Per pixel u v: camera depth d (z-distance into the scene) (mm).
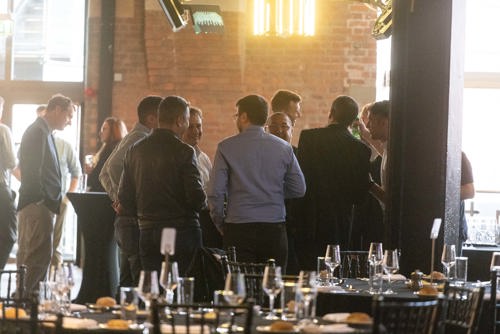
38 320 5203
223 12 17062
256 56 17328
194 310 6297
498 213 13344
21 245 12016
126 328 5441
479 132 17953
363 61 17266
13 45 17875
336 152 9555
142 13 17359
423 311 5707
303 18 13289
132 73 17422
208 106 17312
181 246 8320
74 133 17750
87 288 10773
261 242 8773
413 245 9250
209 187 8828
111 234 10727
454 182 9383
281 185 8859
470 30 17984
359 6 17188
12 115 17875
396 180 9297
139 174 8398
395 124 9289
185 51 17203
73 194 10719
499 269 8070
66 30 17844
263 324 5906
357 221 10508
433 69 9180
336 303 7285
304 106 17312
